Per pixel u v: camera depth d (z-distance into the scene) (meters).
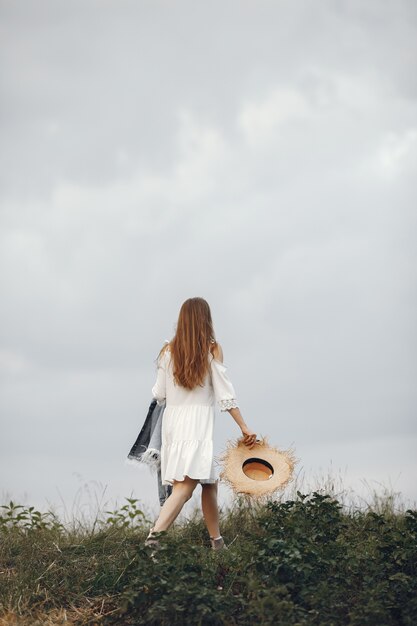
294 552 6.02
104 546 7.16
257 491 6.77
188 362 6.86
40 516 7.41
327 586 5.95
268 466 6.97
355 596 6.14
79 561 6.89
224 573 6.32
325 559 6.25
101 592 6.40
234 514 7.91
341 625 5.79
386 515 7.85
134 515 7.56
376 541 6.96
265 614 5.66
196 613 5.68
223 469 6.85
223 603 5.79
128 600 5.78
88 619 6.06
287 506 7.19
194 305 6.98
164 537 6.30
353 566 6.29
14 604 6.20
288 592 5.96
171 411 6.94
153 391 7.10
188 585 5.81
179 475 6.71
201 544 7.38
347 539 7.21
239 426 6.87
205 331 6.94
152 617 5.69
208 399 6.95
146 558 6.06
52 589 6.43
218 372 6.90
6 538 7.31
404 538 6.53
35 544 7.11
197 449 6.78
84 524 7.75
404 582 6.00
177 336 6.95
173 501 6.69
